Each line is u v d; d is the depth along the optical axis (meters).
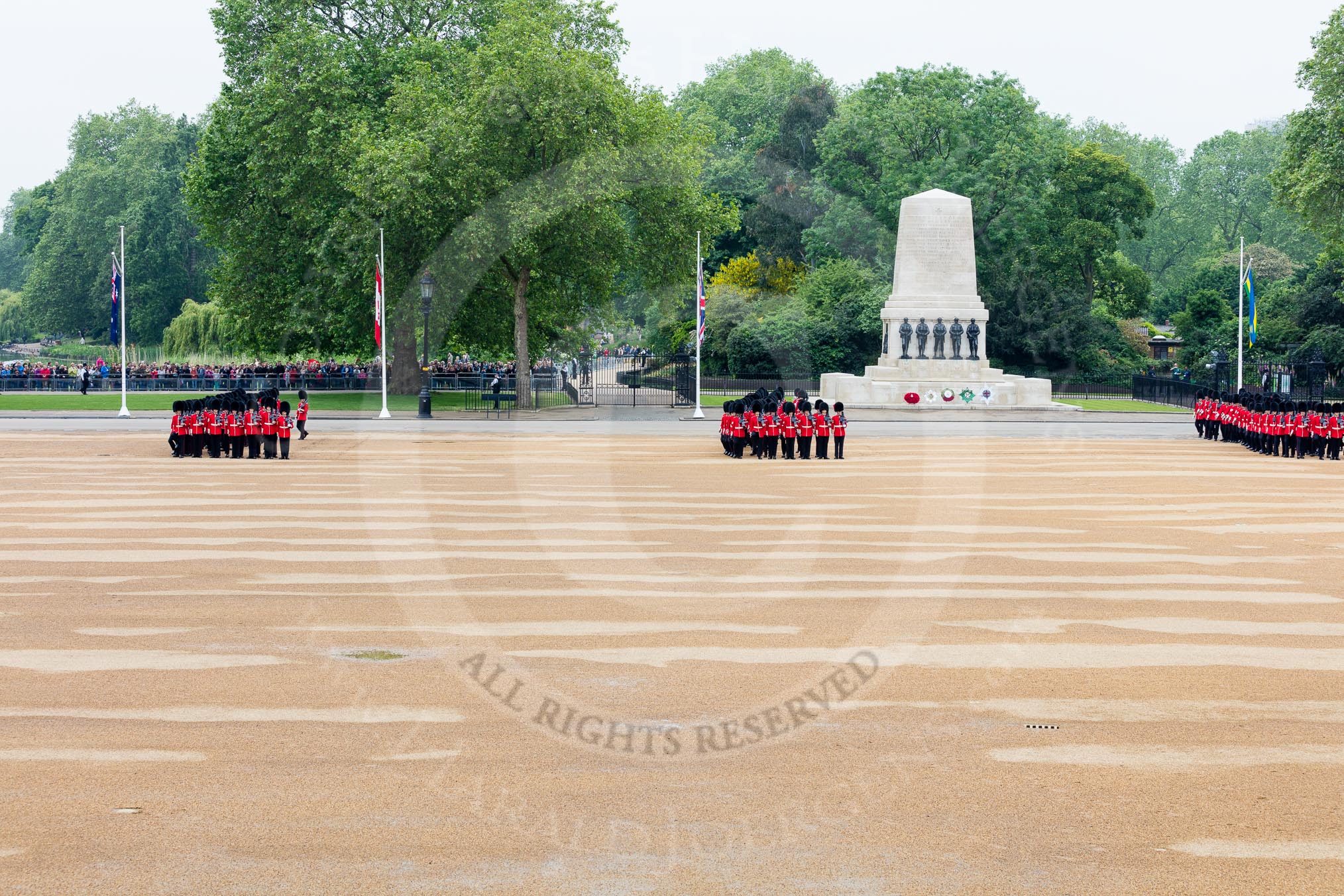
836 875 7.33
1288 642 12.88
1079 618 13.86
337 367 78.06
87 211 119.06
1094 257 92.25
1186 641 12.87
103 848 7.64
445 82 55.09
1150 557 18.00
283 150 62.31
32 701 10.50
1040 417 50.31
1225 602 14.80
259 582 15.59
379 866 7.41
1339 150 63.22
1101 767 9.12
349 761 9.09
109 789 8.55
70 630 13.01
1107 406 61.72
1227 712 10.45
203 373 77.25
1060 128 93.62
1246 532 20.61
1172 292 132.00
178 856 7.53
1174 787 8.75
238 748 9.37
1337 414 34.97
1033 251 57.00
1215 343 79.94
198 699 10.59
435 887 7.15
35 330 129.75
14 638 12.65
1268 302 83.31
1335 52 64.81
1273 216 143.00
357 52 62.94
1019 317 53.44
